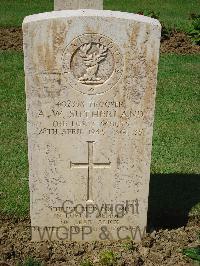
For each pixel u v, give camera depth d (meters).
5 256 1.83
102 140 1.79
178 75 3.53
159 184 2.29
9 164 2.42
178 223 2.07
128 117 1.75
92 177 1.85
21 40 4.10
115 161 1.82
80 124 1.76
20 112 2.94
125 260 1.82
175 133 2.76
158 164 2.45
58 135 1.77
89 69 1.68
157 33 1.64
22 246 1.90
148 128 1.78
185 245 1.91
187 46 4.12
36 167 1.82
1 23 4.46
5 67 3.55
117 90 1.71
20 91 3.21
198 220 2.08
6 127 2.77
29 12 4.88
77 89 1.71
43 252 1.85
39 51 1.65
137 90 1.72
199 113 3.00
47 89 1.70
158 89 3.29
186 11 5.08
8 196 2.18
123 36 1.64
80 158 1.81
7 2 5.20
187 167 2.43
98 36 1.64
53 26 1.62
